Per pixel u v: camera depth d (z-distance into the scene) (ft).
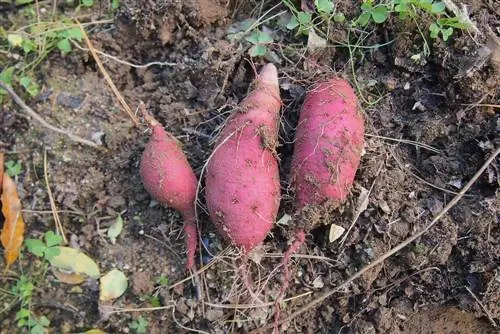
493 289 1.84
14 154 1.93
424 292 1.89
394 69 1.99
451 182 1.91
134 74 2.03
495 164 1.89
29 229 1.90
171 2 1.95
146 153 1.78
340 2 2.00
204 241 1.85
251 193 1.67
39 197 1.90
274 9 2.07
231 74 1.97
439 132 1.92
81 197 1.90
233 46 1.97
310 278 1.87
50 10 2.06
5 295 1.88
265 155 1.73
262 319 1.84
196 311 1.84
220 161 1.71
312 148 1.73
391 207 1.86
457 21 1.89
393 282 1.89
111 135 1.91
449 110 1.94
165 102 1.97
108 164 1.91
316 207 1.73
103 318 1.84
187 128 1.94
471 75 1.88
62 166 1.90
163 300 1.84
